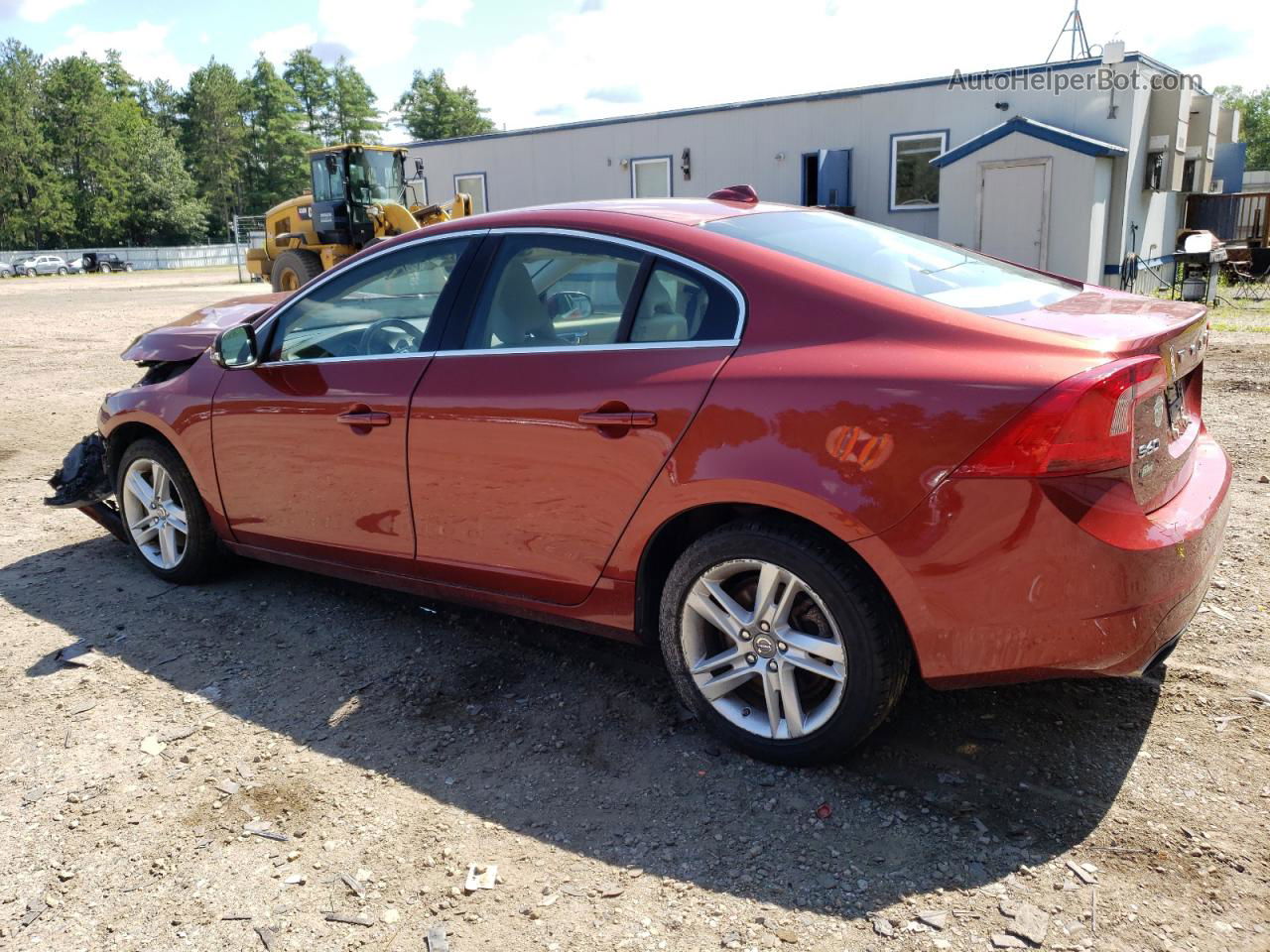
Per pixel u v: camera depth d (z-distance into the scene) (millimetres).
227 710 3264
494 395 3082
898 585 2434
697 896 2289
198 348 4328
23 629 3961
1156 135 17047
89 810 2711
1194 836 2396
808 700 2787
